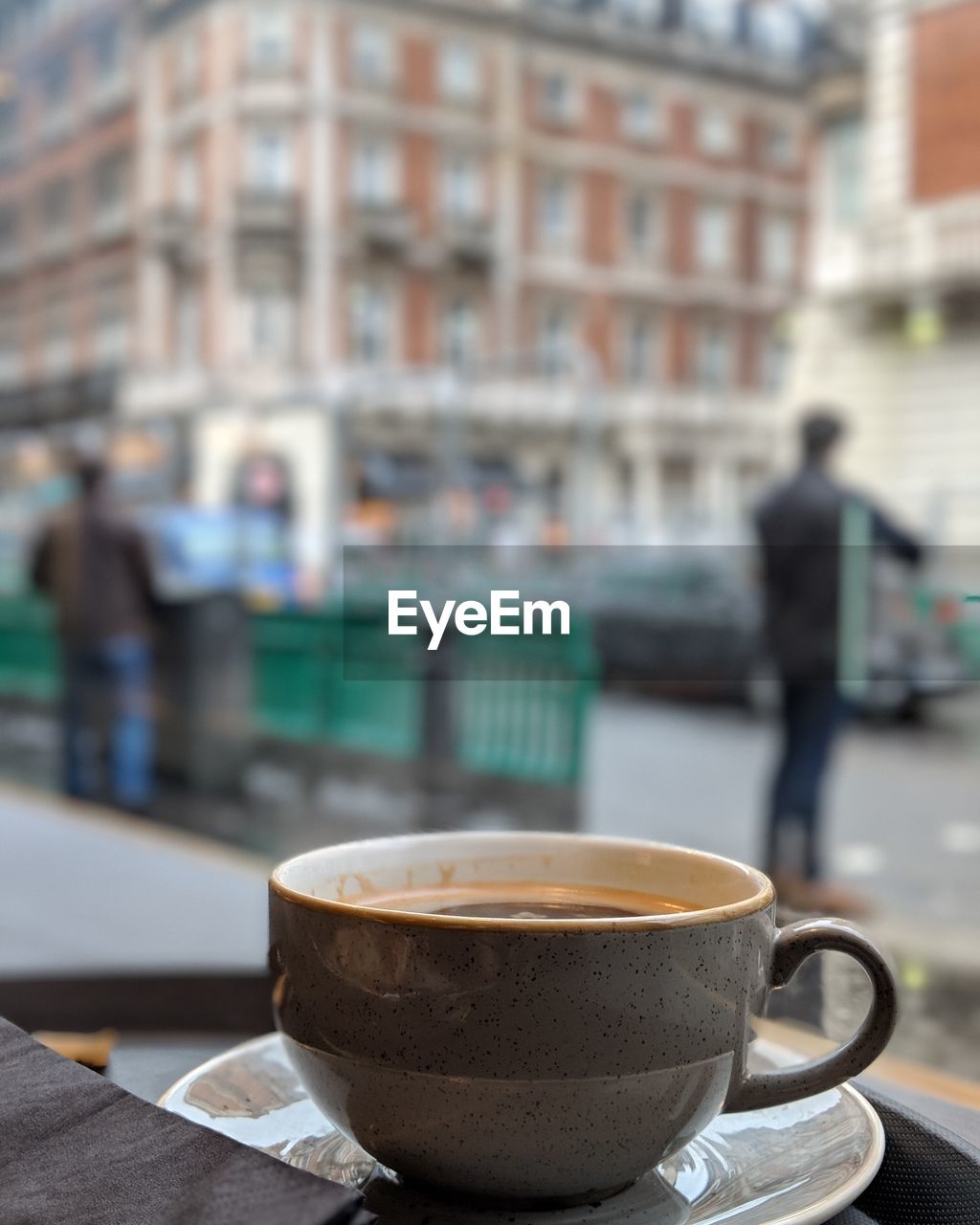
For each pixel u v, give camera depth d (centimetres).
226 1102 45
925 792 475
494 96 2395
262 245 2241
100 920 81
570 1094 36
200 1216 29
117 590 439
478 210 2392
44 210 2539
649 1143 37
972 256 1053
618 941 36
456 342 2367
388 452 1961
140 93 2378
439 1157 37
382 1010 37
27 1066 39
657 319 2552
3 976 66
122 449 1861
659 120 2548
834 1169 39
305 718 436
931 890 267
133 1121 35
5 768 490
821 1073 40
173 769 433
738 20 2612
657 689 755
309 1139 43
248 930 79
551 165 2455
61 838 111
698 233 2583
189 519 951
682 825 441
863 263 1131
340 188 2273
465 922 36
